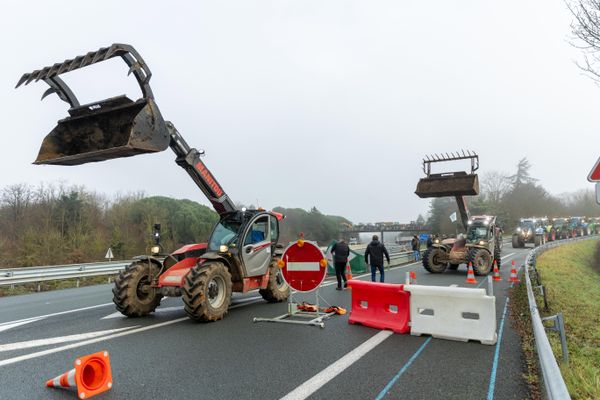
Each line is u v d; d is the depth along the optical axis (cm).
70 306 997
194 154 790
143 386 410
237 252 818
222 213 889
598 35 671
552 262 2005
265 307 875
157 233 845
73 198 3806
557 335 651
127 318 771
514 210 7656
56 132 688
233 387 407
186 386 410
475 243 1600
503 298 1009
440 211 7300
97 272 1767
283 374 445
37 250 2859
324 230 6500
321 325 671
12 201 3712
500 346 561
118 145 654
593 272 2211
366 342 582
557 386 247
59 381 397
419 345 566
